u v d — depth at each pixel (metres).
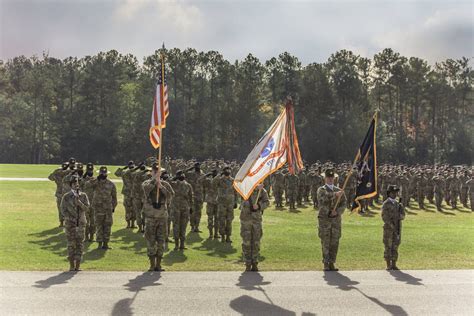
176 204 16.45
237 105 100.81
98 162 105.56
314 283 11.98
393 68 105.19
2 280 11.70
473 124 103.06
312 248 16.64
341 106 99.62
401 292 11.20
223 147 101.88
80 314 9.32
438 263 14.67
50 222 21.47
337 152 91.31
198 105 105.25
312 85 96.19
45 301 10.06
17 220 21.83
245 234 13.46
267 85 106.56
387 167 41.31
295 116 97.56
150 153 99.88
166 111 14.02
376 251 16.31
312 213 28.06
